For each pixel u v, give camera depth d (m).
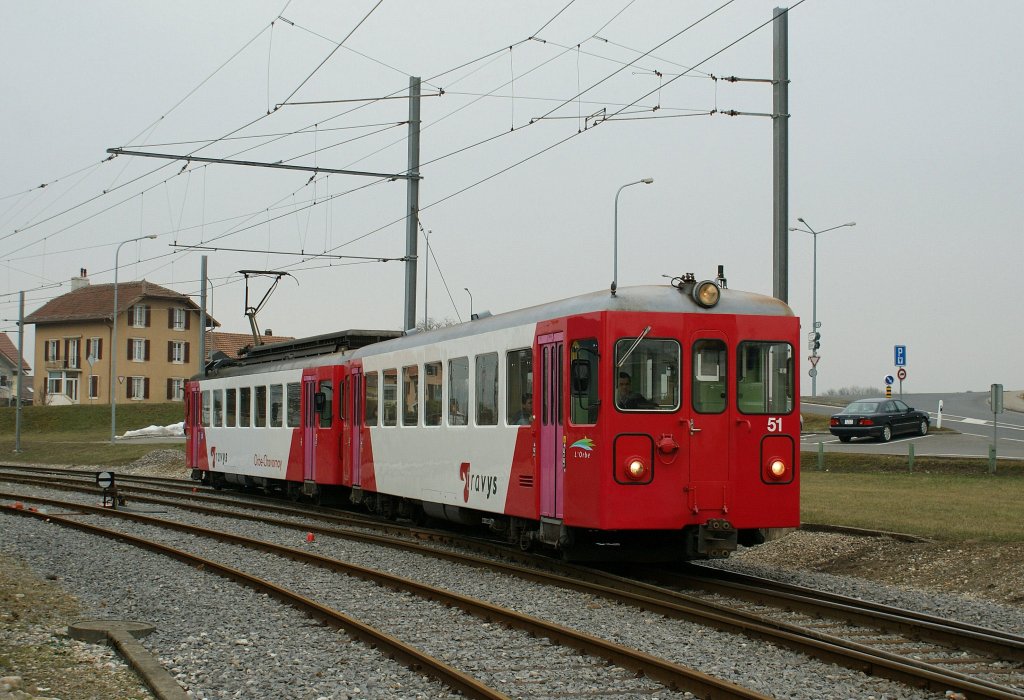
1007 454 30.33
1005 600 12.45
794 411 13.22
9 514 21.48
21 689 7.73
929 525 16.20
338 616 10.16
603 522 12.45
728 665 8.48
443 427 17.17
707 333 12.95
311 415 23.47
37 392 90.62
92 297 88.69
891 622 9.92
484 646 9.28
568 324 13.24
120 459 46.69
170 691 7.61
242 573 13.10
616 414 12.57
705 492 12.75
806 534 17.02
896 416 37.66
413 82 23.70
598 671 8.31
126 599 12.05
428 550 15.70
